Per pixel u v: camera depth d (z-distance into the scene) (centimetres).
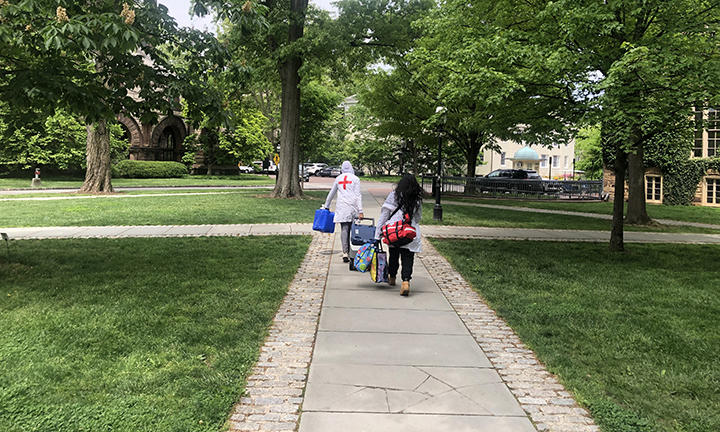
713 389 385
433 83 2053
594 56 881
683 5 884
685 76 834
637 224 1714
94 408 326
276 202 1952
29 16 593
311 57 1919
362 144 6334
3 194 2308
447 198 2803
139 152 4384
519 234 1321
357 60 2302
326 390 364
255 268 786
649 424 326
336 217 846
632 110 808
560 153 6588
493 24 1109
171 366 400
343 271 798
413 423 318
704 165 2591
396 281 741
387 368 409
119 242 1000
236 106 2283
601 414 336
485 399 357
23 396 341
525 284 732
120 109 746
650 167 2784
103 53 695
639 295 686
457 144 3083
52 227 1225
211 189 2995
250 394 360
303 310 577
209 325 503
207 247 958
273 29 1888
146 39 721
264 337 480
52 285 648
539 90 986
